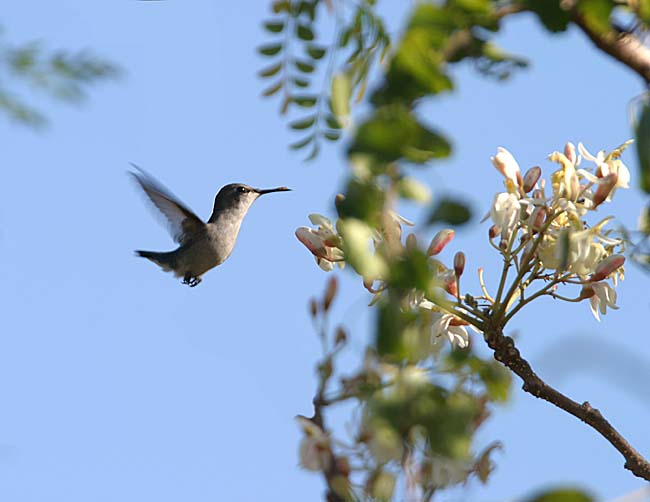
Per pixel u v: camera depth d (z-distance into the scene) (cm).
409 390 287
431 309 562
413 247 284
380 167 279
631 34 340
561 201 568
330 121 535
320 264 567
